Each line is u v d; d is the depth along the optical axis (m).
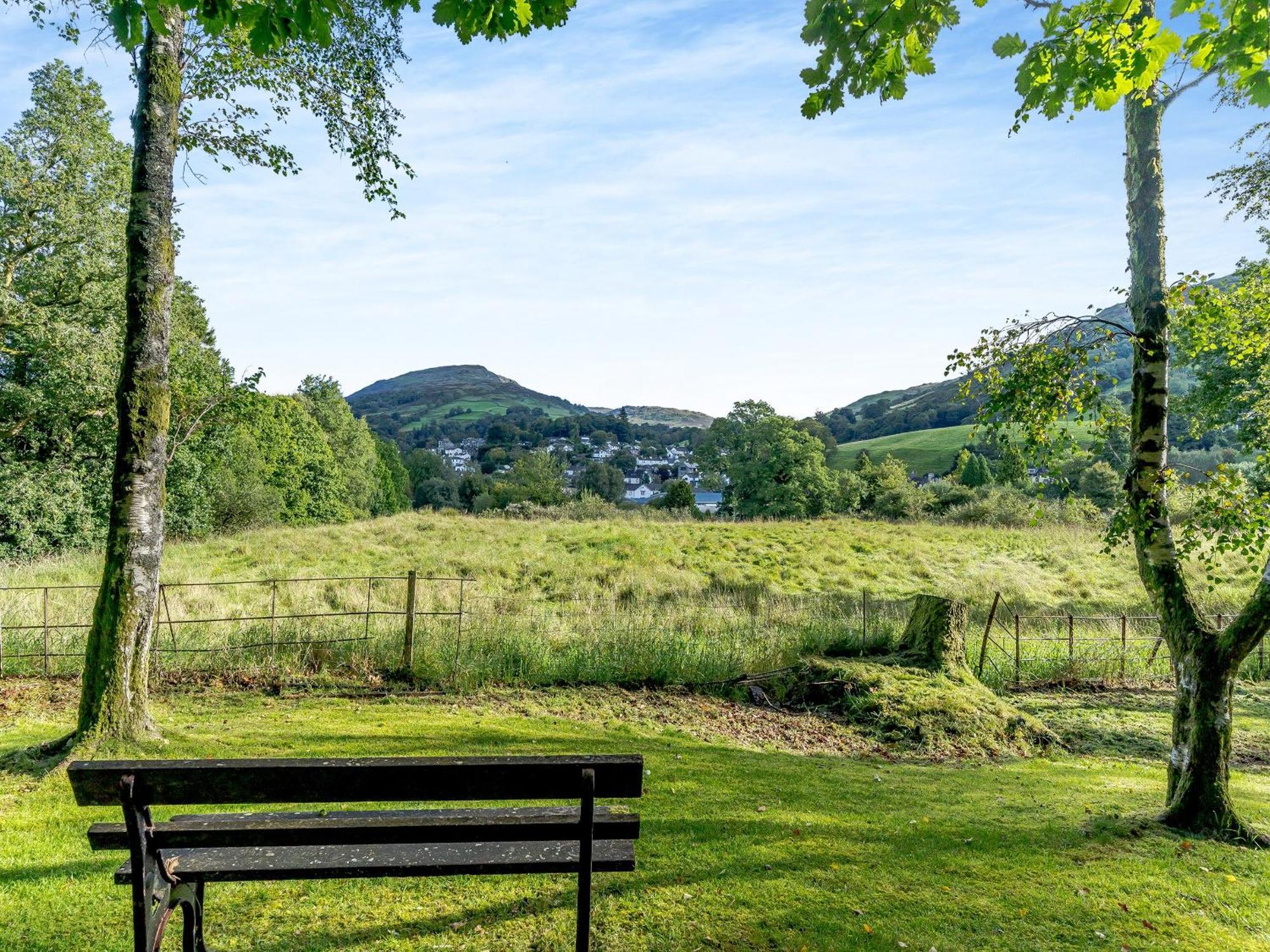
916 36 3.93
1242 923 4.38
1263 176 14.70
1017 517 32.19
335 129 9.51
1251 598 5.88
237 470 40.28
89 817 5.25
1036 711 11.02
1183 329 6.95
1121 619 16.27
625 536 25.52
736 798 6.21
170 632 10.43
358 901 4.24
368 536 25.33
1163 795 7.17
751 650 12.00
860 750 8.93
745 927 4.08
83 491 25.86
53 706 8.42
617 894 4.39
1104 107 4.25
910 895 4.55
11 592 13.06
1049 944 4.06
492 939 3.90
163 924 3.18
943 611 11.53
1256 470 7.64
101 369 22.14
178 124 8.60
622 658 11.20
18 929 3.83
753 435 60.16
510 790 3.15
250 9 3.72
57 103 22.03
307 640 10.77
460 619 11.59
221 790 3.02
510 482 76.06
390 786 3.09
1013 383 6.55
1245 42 4.02
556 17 3.90
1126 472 6.61
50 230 21.75
